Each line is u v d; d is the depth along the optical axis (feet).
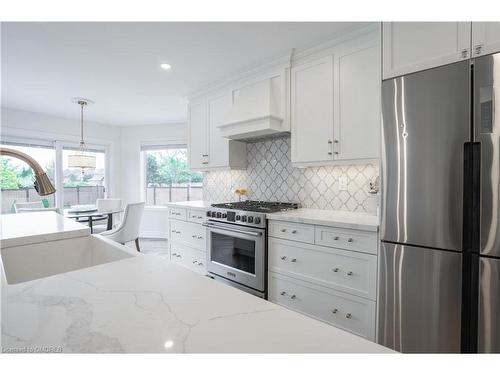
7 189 13.67
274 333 1.54
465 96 4.17
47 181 2.86
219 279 8.63
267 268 7.38
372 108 6.36
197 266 9.73
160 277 2.41
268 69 8.52
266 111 8.11
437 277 4.43
